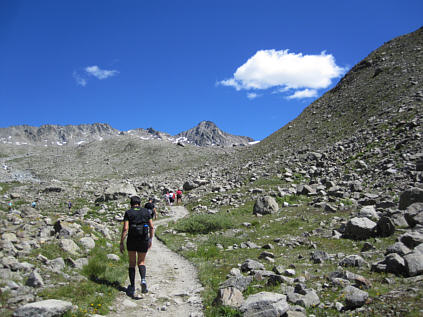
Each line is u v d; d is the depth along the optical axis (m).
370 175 23.78
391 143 29.08
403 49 68.12
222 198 31.22
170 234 18.61
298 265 9.73
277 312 5.75
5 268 7.04
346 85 71.94
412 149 24.84
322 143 44.44
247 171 43.69
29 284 6.59
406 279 6.88
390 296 6.05
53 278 7.29
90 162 132.00
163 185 52.38
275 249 12.58
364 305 5.94
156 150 138.12
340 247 11.42
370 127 38.31
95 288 7.44
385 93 49.69
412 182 18.92
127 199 40.41
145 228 8.23
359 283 6.92
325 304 6.37
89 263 8.60
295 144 52.66
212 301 7.18
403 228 11.98
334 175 27.81
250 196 28.69
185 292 8.22
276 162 42.69
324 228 14.78
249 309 6.04
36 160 144.88
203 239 16.23
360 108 51.84
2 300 5.63
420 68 52.16
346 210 17.69
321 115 64.69
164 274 10.25
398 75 54.69
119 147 155.50
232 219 20.73
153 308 7.10
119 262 10.52
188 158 118.94
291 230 15.74
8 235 9.39
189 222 19.78
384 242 10.70
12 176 109.44
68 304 5.79
